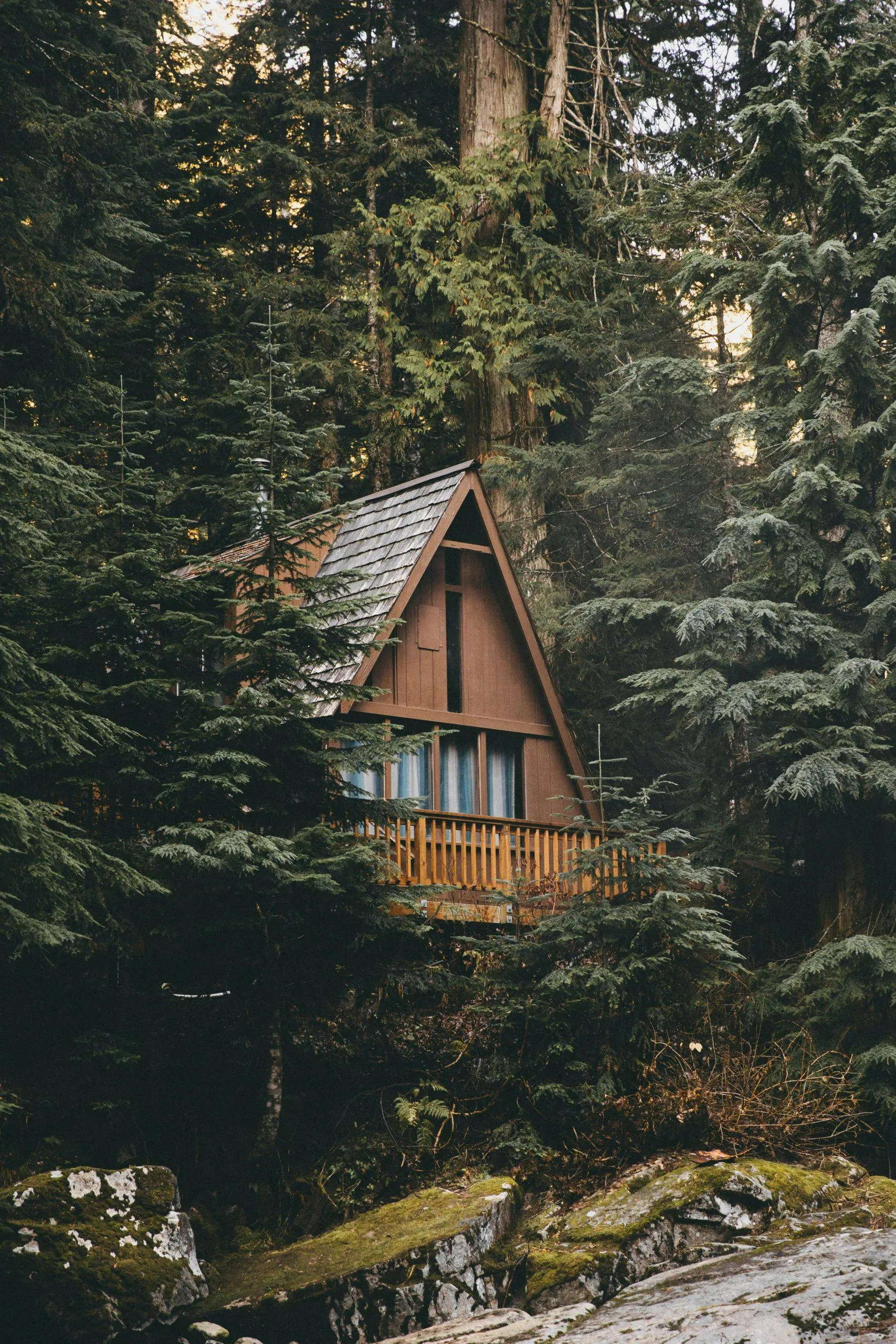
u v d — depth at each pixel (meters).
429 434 29.25
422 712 19.61
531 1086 15.48
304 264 30.27
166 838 14.20
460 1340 11.18
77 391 19.95
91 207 20.31
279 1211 14.66
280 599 14.77
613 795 16.20
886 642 19.28
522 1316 11.99
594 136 27.02
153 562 14.77
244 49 30.08
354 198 29.88
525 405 26.59
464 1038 16.06
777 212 20.33
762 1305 10.32
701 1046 15.74
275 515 15.05
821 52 19.38
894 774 17.73
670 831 15.69
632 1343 10.05
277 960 14.89
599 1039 15.67
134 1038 14.71
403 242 27.12
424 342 27.25
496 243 27.30
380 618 19.12
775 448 19.69
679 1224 13.20
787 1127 14.91
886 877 19.09
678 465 23.84
